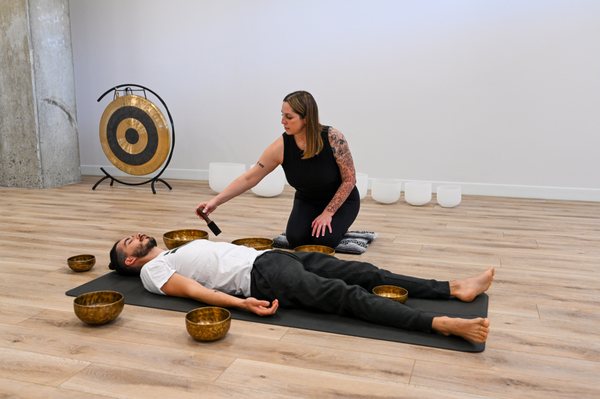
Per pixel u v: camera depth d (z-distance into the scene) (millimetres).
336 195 2951
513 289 2479
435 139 5012
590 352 1873
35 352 1857
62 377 1696
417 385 1650
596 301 2336
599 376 1716
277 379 1682
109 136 5184
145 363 1779
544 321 2125
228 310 2160
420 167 5086
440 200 4355
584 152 4672
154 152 5051
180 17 5562
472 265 2848
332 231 3004
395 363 1777
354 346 1892
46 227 3623
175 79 5688
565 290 2469
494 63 4773
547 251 3107
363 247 3111
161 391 1616
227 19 5422
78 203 4465
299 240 3035
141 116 5035
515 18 4676
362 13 5031
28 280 2578
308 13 5180
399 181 4500
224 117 5605
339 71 5176
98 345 1906
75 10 5863
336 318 2104
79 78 5988
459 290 2275
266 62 5379
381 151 5168
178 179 5805
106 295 2160
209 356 1824
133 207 4305
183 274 2285
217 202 2908
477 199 4734
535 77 4699
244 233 3486
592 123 4625
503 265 2846
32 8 4941
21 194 4855
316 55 5219
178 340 1943
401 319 1982
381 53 5031
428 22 4879
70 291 2402
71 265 2666
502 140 4848
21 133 5109
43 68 5078
